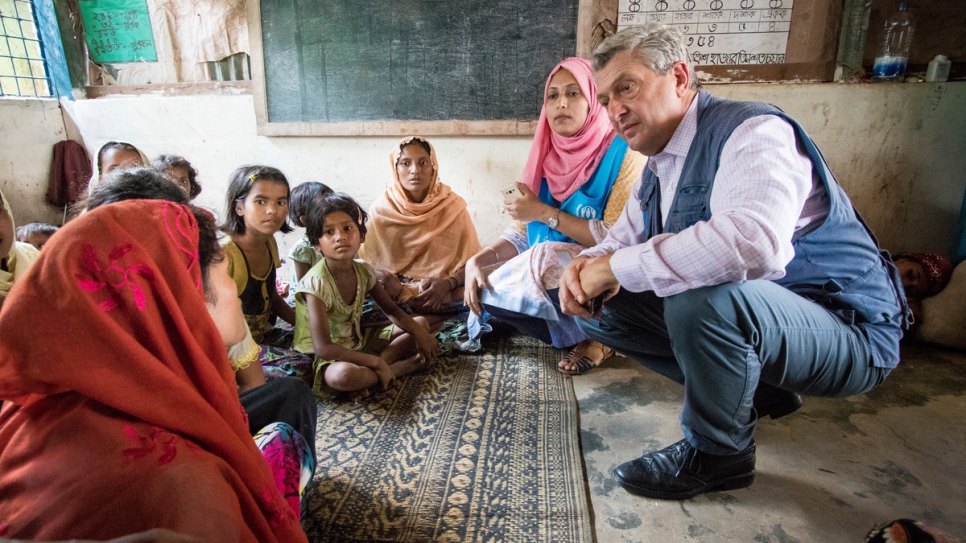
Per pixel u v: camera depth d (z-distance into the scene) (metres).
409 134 3.17
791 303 1.36
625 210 1.79
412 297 2.65
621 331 1.77
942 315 2.44
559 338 2.24
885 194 2.83
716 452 1.47
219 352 0.78
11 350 0.63
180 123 3.40
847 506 1.50
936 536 0.98
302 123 3.24
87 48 3.48
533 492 1.55
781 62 2.78
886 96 2.70
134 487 0.61
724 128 1.36
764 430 1.85
